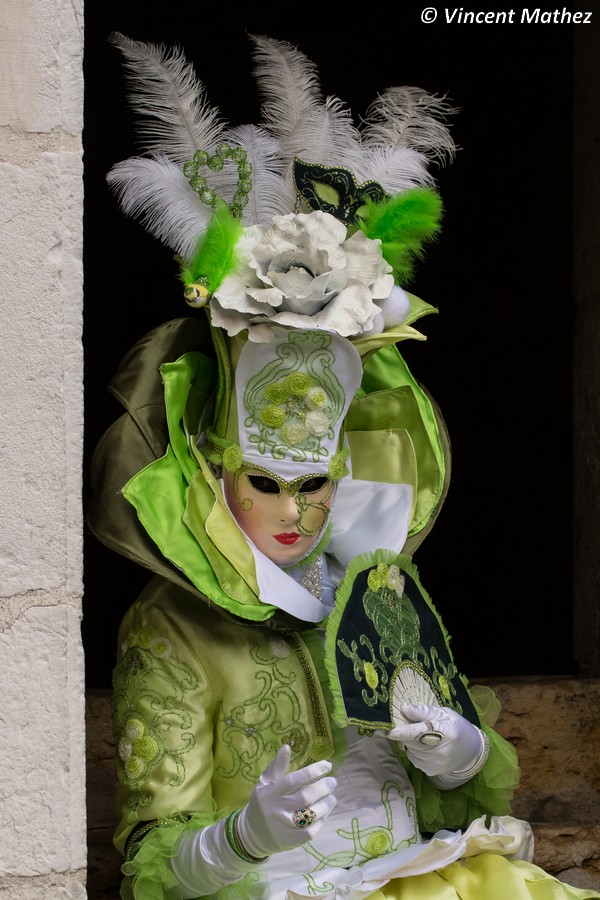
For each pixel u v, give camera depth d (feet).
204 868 8.29
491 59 20.97
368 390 10.64
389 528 10.07
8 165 7.73
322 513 9.35
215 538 9.01
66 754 7.70
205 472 9.18
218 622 9.18
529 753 12.10
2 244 7.72
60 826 7.67
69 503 7.76
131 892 8.73
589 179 13.60
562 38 20.44
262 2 21.40
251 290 9.00
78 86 7.85
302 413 9.12
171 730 8.80
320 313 9.09
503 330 21.45
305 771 8.05
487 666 21.07
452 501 21.62
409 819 9.46
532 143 20.93
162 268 22.70
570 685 12.30
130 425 9.30
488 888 9.01
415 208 9.78
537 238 21.13
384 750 9.54
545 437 21.20
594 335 13.47
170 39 21.68
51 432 7.75
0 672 7.63
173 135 9.61
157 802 8.62
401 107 10.23
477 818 9.70
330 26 21.52
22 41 7.77
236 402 9.18
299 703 9.17
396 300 9.45
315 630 9.48
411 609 9.80
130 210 9.41
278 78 9.98
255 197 9.64
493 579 21.34
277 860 8.91
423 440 10.40
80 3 7.85
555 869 11.32
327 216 9.31
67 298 7.80
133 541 8.91
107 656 20.92
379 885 8.75
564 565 20.93
